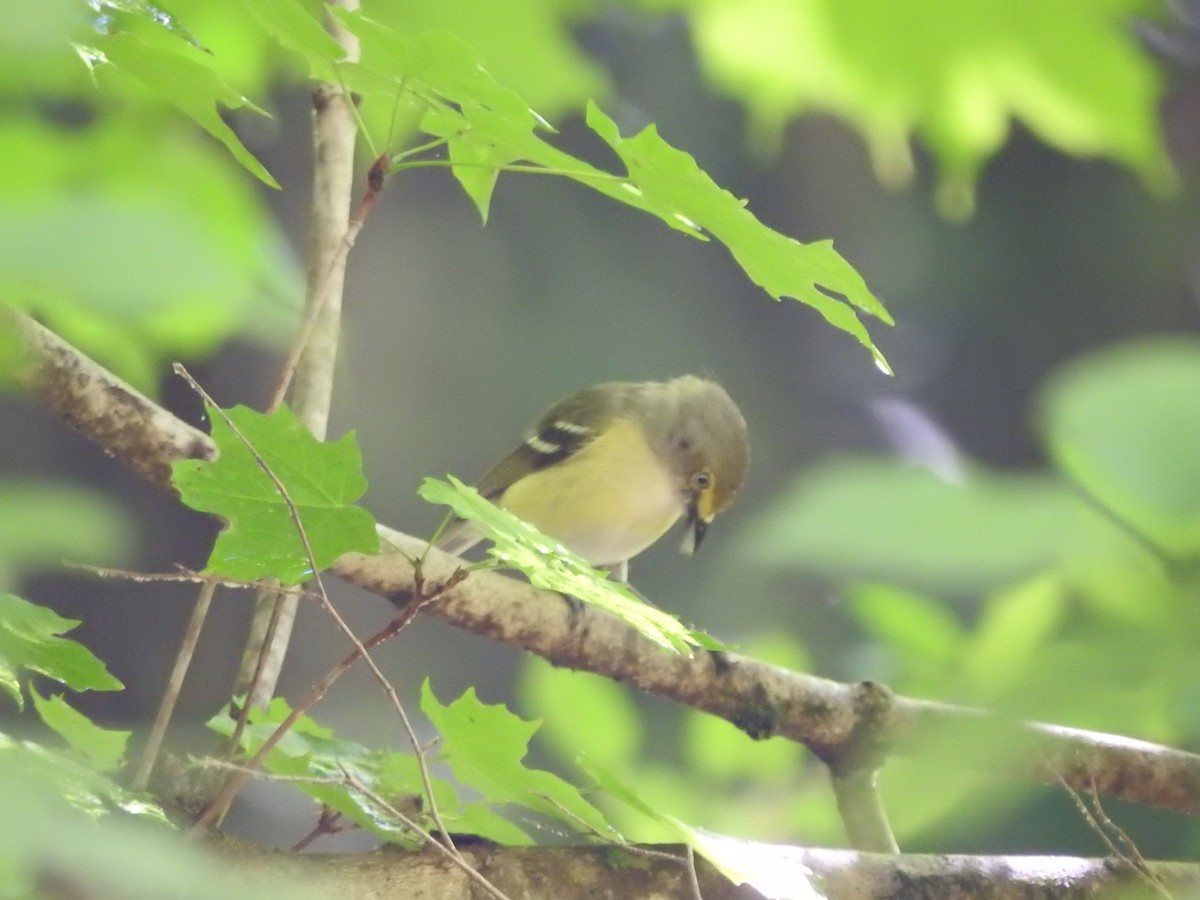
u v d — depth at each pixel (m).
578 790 6.64
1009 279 20.00
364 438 19.56
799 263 5.50
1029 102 5.06
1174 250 19.11
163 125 5.94
